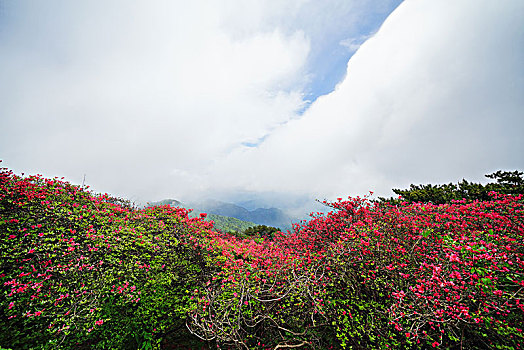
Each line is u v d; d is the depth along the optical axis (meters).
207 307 4.24
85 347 3.88
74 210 5.23
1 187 4.73
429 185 8.43
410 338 3.31
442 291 3.24
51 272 3.99
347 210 6.10
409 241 4.45
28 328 3.43
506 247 3.37
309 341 4.12
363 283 4.29
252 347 4.20
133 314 4.34
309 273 4.39
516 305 2.93
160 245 5.59
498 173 7.36
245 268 5.09
